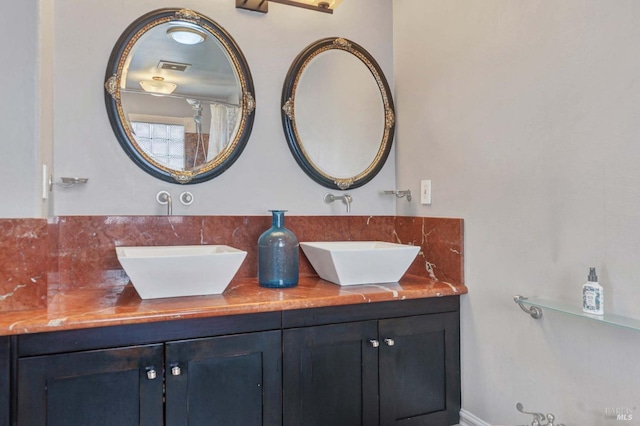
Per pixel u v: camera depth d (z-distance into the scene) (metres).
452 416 1.93
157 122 1.96
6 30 1.39
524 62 1.64
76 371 1.34
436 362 1.90
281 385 1.60
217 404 1.50
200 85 2.04
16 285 1.39
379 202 2.42
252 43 2.16
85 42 1.85
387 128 2.43
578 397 1.44
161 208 1.96
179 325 1.46
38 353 1.30
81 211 1.83
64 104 1.81
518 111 1.67
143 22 1.93
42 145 1.45
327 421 1.67
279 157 2.20
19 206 1.39
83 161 1.83
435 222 2.11
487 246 1.81
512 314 1.69
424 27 2.22
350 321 1.72
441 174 2.09
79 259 1.80
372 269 1.90
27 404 1.28
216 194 2.06
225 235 2.05
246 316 1.55
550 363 1.54
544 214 1.56
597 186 1.38
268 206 2.16
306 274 2.20
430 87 2.17
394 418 1.80
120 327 1.39
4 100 1.38
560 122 1.50
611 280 1.34
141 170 1.93
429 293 1.84
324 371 1.67
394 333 1.81
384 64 2.46
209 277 1.62
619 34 1.32
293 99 2.21
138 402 1.40
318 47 2.28
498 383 1.75
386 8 2.47
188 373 1.47
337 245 2.18
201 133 2.03
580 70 1.44
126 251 1.72
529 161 1.62
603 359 1.36
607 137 1.35
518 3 1.67
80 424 1.34
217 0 2.09
